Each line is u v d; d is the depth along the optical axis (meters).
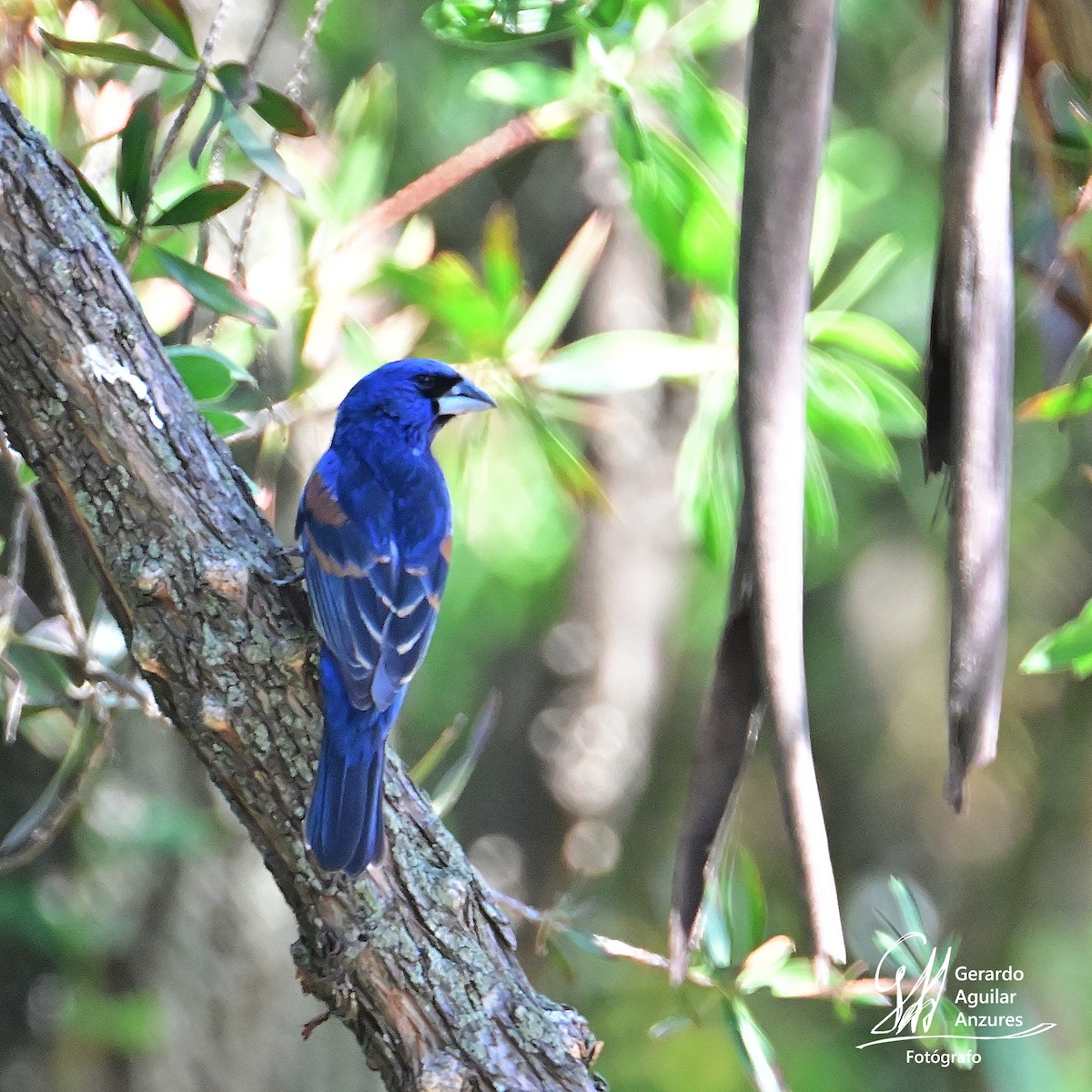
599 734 14.11
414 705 14.66
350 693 5.51
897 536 16.03
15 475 6.73
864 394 7.88
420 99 13.30
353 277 8.17
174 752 10.54
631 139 8.11
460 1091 5.41
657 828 16.88
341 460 7.45
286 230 9.12
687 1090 15.78
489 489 10.32
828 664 16.91
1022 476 14.38
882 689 16.80
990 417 4.36
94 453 5.38
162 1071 10.66
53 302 5.31
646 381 8.27
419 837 5.64
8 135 5.36
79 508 5.45
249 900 10.90
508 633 14.02
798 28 4.21
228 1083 10.77
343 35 12.53
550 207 13.99
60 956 10.71
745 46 11.09
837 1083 15.59
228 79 5.99
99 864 10.53
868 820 17.00
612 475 13.63
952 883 16.62
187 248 8.10
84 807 10.27
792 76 4.22
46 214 5.34
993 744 4.29
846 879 16.97
